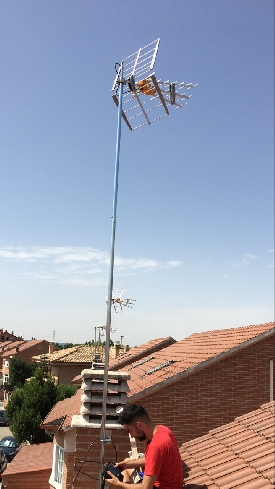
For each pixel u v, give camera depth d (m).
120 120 7.01
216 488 5.48
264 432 7.04
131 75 6.93
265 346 14.73
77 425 6.60
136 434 4.36
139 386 14.62
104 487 5.35
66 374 42.56
